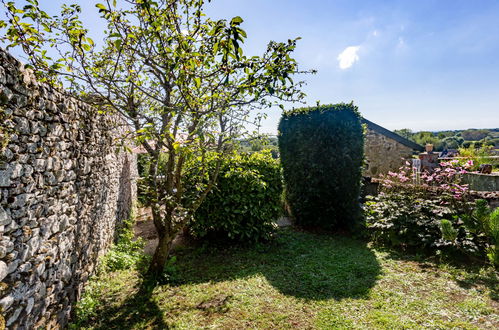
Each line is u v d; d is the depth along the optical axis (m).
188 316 3.01
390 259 4.52
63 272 2.72
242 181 5.34
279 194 5.78
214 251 5.14
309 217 6.40
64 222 2.74
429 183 6.40
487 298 3.19
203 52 3.33
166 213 3.95
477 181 6.82
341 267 4.21
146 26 3.11
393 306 3.10
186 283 3.83
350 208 6.11
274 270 4.20
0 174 1.70
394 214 5.03
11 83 1.82
